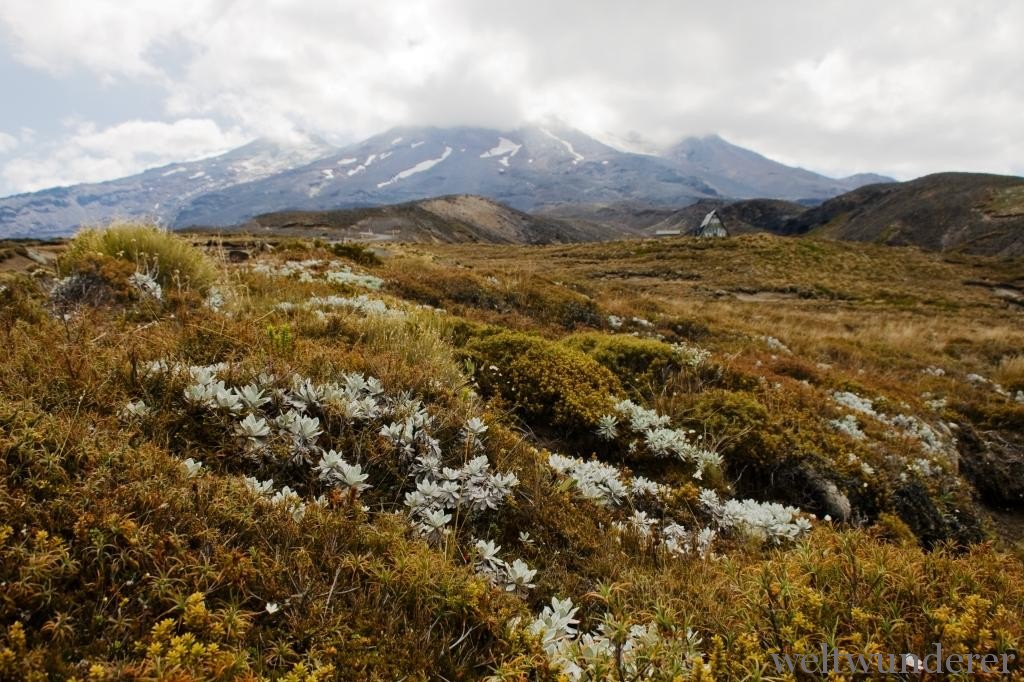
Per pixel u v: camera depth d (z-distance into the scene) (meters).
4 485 2.15
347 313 6.73
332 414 3.69
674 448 5.53
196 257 7.39
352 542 2.70
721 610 2.85
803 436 6.52
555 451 5.52
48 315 4.84
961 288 38.62
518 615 2.60
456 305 11.43
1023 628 2.47
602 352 7.99
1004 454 9.88
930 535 6.09
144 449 2.74
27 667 1.64
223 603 2.09
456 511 3.40
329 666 1.85
